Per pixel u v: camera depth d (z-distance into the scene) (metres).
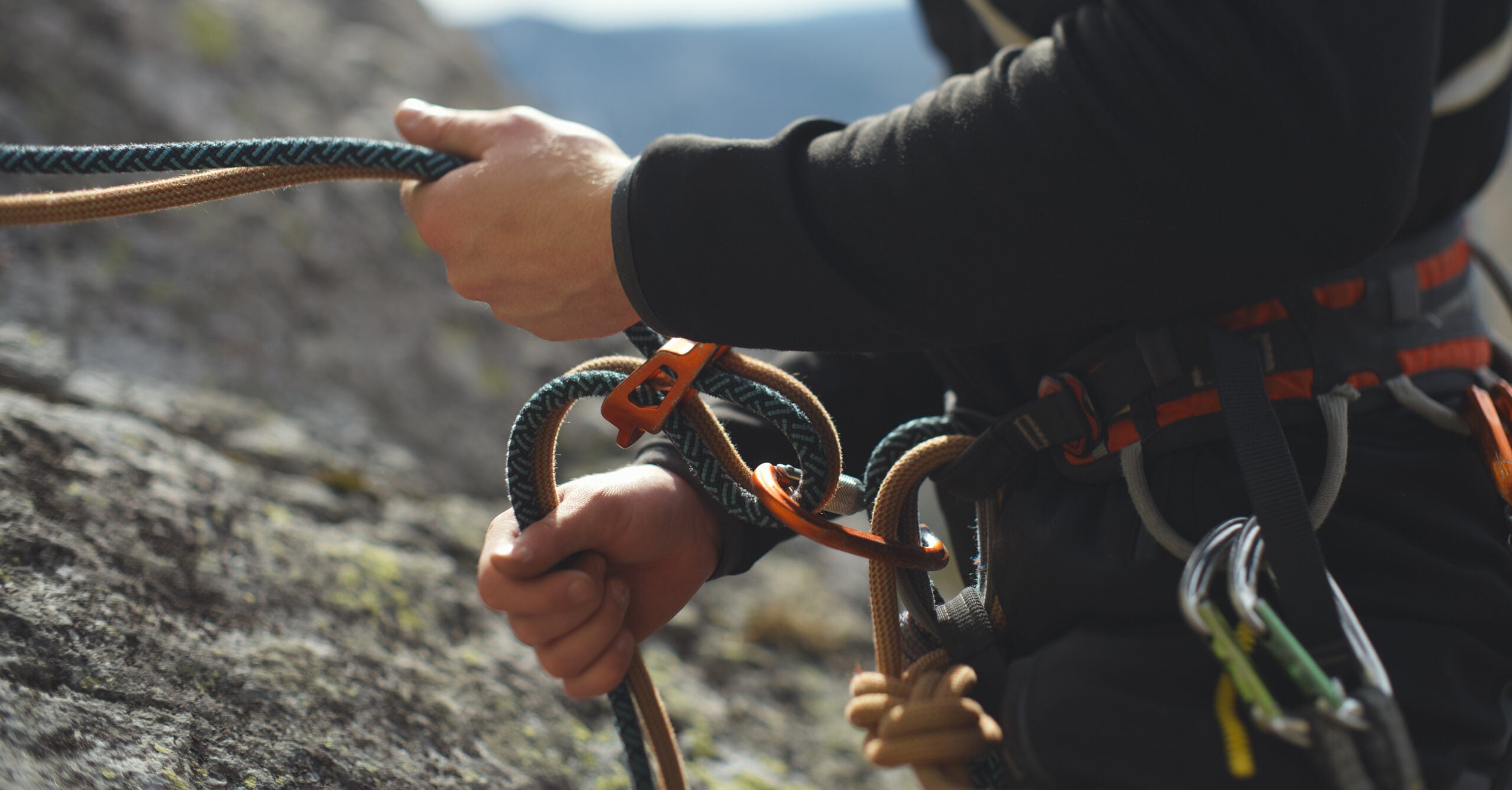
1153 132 0.54
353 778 0.91
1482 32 0.65
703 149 0.62
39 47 2.20
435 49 3.91
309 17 3.41
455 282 0.71
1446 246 0.70
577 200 0.66
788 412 0.65
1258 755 0.51
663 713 0.69
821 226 0.59
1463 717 0.55
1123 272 0.56
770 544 0.84
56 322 1.60
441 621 1.32
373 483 1.70
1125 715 0.54
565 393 0.67
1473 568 0.60
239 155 0.67
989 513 0.72
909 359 0.91
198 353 1.79
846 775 1.51
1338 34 0.52
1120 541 0.62
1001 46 0.79
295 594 1.17
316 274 2.25
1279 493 0.56
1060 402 0.66
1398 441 0.64
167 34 2.59
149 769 0.78
